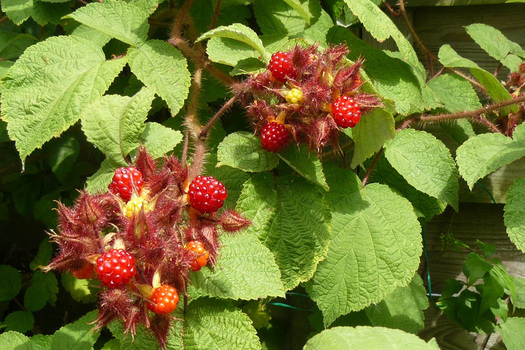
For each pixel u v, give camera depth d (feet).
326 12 1.66
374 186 1.51
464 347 1.80
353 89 1.28
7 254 2.03
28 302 1.86
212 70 1.54
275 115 1.32
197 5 1.66
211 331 1.28
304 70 1.29
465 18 1.77
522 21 1.75
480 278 1.76
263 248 1.30
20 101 1.35
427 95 1.62
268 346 1.79
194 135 1.45
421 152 1.56
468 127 1.69
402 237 1.46
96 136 1.33
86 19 1.44
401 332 1.23
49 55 1.38
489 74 1.61
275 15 1.62
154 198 1.16
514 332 1.69
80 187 1.86
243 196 1.38
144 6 1.50
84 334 1.42
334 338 1.23
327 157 1.56
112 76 1.38
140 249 1.12
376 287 1.45
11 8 1.60
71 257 1.12
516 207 1.51
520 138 1.50
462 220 1.79
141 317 1.12
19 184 1.92
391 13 1.75
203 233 1.20
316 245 1.39
